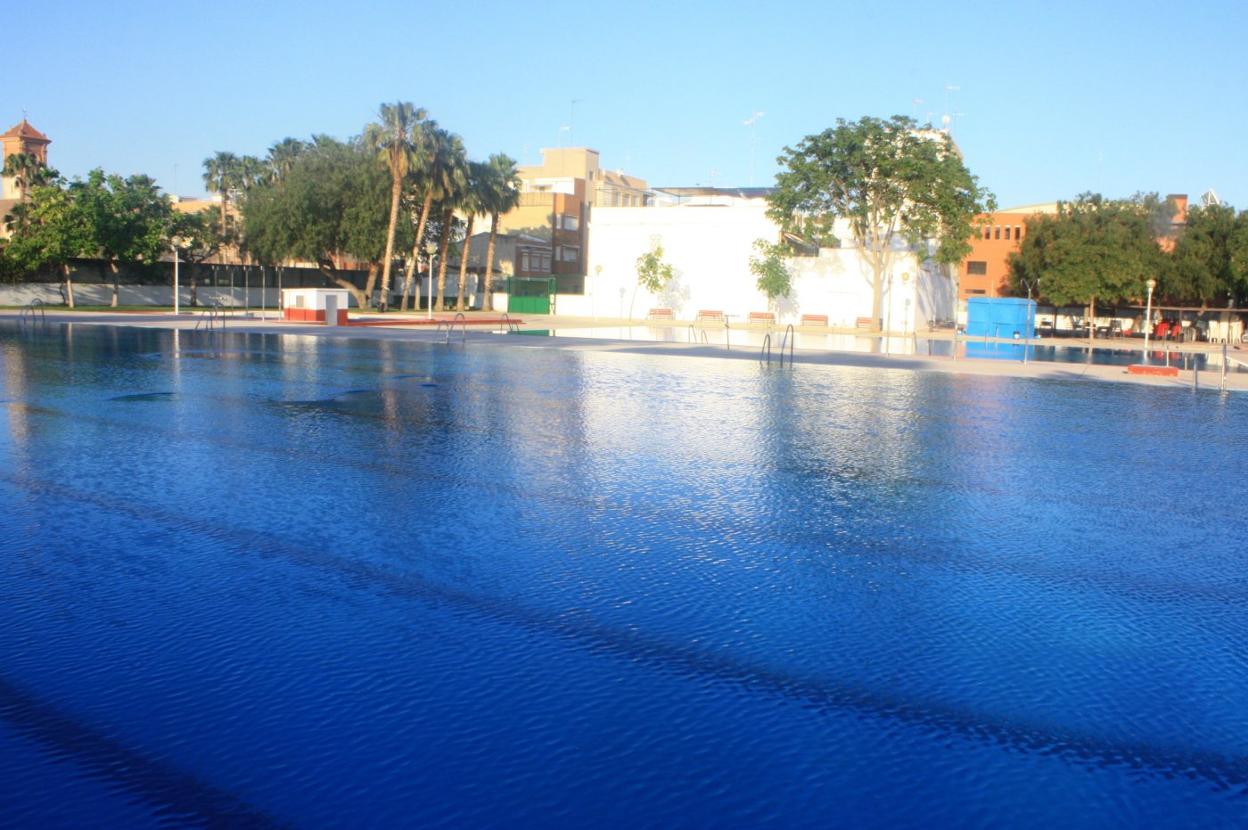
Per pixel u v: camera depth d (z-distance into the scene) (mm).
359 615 6691
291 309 51375
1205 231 59906
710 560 8211
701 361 31000
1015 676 5809
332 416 16594
